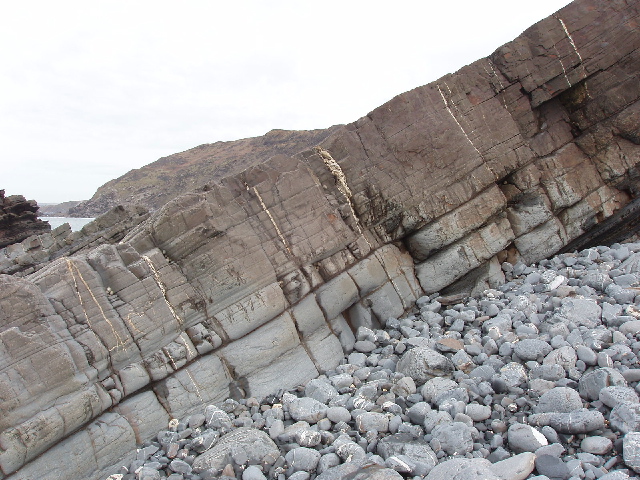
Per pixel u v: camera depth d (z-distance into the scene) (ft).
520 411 19.65
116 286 24.48
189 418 23.95
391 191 33.71
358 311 32.32
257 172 29.96
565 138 37.32
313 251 30.35
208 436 21.80
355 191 33.60
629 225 38.29
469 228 34.24
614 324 24.93
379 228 33.94
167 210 26.55
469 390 21.42
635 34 34.88
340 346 29.96
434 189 34.01
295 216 30.27
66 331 22.30
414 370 24.02
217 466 19.71
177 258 26.66
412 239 34.91
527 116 36.55
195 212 26.84
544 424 18.12
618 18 35.06
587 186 36.29
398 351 27.81
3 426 19.33
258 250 28.50
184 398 24.86
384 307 32.55
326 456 18.57
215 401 25.63
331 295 30.42
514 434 17.48
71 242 63.26
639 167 35.76
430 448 18.11
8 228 130.21
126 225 59.93
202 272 26.94
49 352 21.04
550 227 36.14
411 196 33.83
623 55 35.12
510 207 36.70
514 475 15.26
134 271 25.09
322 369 28.30
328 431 21.40
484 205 34.63
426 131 34.04
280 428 21.72
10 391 19.75
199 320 26.66
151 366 24.44
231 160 330.13
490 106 35.73
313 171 32.53
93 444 21.53
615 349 21.76
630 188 36.68
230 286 27.37
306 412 22.54
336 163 33.37
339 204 32.45
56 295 22.61
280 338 27.89
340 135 33.73
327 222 31.27
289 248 29.68
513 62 35.73
